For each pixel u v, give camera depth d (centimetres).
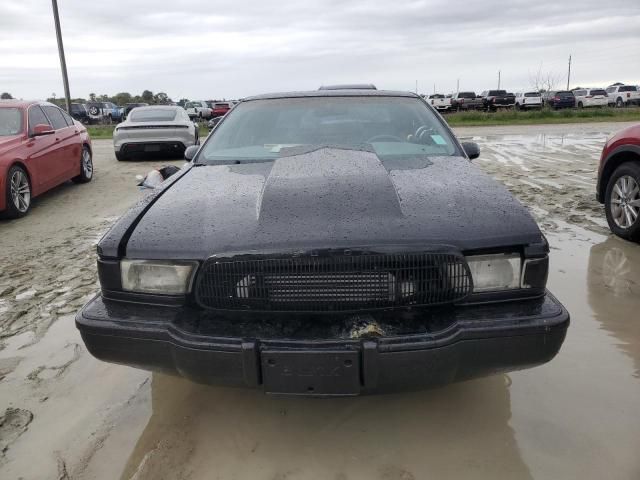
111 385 260
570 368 261
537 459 201
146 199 249
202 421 230
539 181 744
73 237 539
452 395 243
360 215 205
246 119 350
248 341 185
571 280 372
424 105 362
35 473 202
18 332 322
